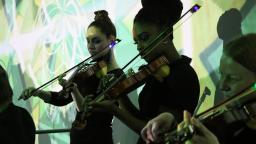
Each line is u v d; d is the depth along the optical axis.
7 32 7.31
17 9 7.18
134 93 5.28
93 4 6.10
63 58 6.45
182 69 2.90
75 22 6.31
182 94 2.82
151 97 2.96
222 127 1.98
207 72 4.87
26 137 2.93
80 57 6.20
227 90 1.94
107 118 3.81
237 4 4.65
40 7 6.82
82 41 6.20
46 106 6.52
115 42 4.06
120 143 5.38
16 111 2.96
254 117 1.87
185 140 1.67
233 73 1.91
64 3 6.48
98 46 4.06
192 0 5.04
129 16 5.67
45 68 6.70
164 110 2.83
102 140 3.77
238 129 1.94
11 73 7.20
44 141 6.51
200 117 2.04
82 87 3.93
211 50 4.84
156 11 3.12
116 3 5.82
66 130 5.05
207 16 4.90
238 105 1.90
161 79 2.93
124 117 2.94
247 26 4.55
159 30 3.08
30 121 3.08
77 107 3.86
